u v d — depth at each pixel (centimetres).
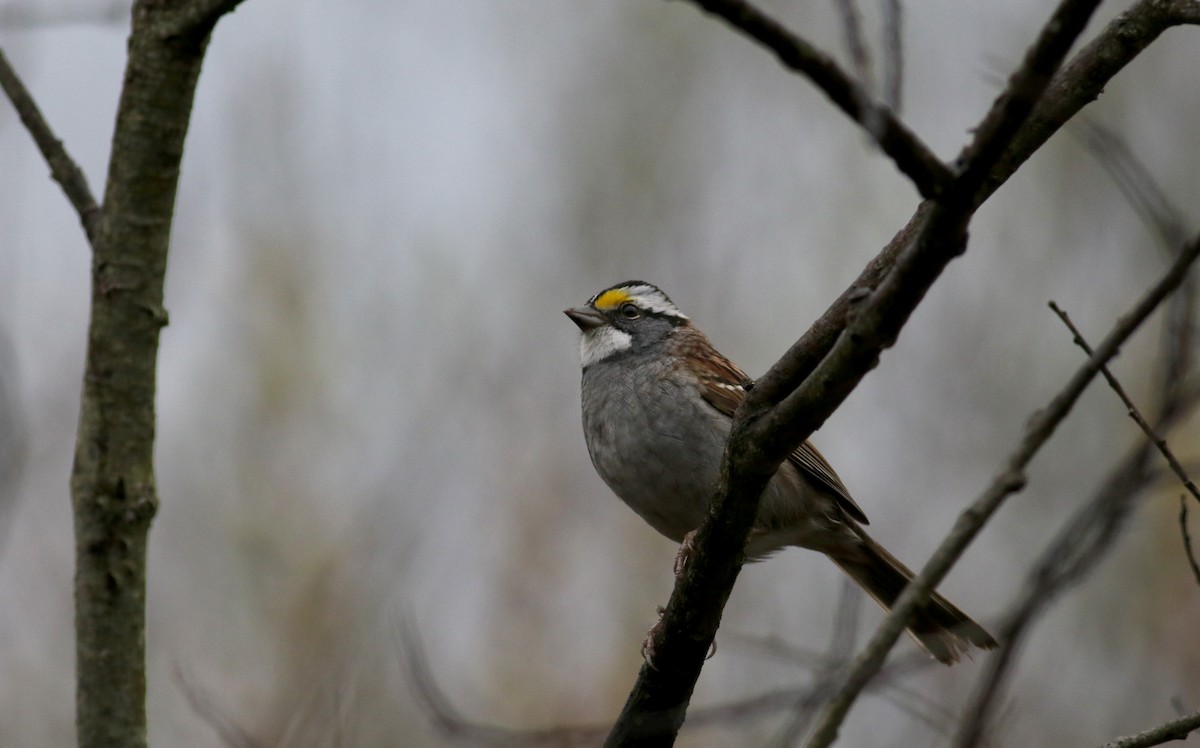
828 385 504
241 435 1497
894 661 745
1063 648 1334
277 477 1470
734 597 1305
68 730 1276
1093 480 1432
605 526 1465
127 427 542
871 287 528
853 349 483
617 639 1415
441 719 807
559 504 1465
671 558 1449
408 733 1225
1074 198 1555
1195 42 1608
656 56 1733
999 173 523
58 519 1334
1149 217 827
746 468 554
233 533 1432
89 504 536
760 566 1325
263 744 1020
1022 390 1493
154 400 552
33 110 590
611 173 1662
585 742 788
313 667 1280
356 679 1120
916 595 409
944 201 421
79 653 530
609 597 1437
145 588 544
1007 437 1467
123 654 532
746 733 1215
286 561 1407
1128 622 1343
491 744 861
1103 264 1534
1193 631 1331
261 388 1512
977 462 1459
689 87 1714
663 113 1698
